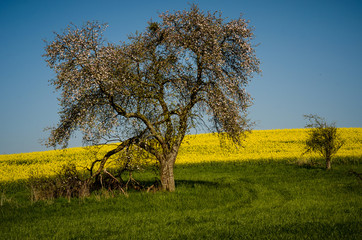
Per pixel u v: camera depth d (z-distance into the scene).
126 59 17.30
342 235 9.24
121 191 18.98
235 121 18.17
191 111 18.27
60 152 48.66
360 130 58.97
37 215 14.95
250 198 17.41
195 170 33.03
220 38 18.45
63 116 17.50
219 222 11.81
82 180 19.31
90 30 16.89
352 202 14.55
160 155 19.12
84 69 16.30
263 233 10.02
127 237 10.34
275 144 48.75
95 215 14.35
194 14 18.17
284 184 22.23
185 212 14.35
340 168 29.62
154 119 18.38
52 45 16.41
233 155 41.06
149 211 14.95
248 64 18.28
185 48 17.86
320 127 29.97
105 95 17.55
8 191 24.14
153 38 18.70
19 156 47.91
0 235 11.42
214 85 18.12
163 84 18.41
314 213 12.46
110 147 47.94
